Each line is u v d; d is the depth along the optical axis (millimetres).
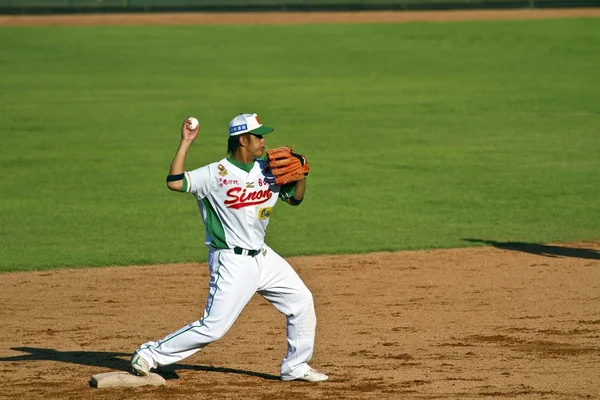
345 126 102125
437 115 108250
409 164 81562
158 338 34219
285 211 63844
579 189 70312
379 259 49188
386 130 99438
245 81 134875
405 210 63875
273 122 104688
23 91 125750
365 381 28141
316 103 117188
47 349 32500
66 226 59312
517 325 35406
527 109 111000
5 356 31484
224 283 26859
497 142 91688
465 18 191000
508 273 45375
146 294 41594
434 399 26203
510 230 57156
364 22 189375
